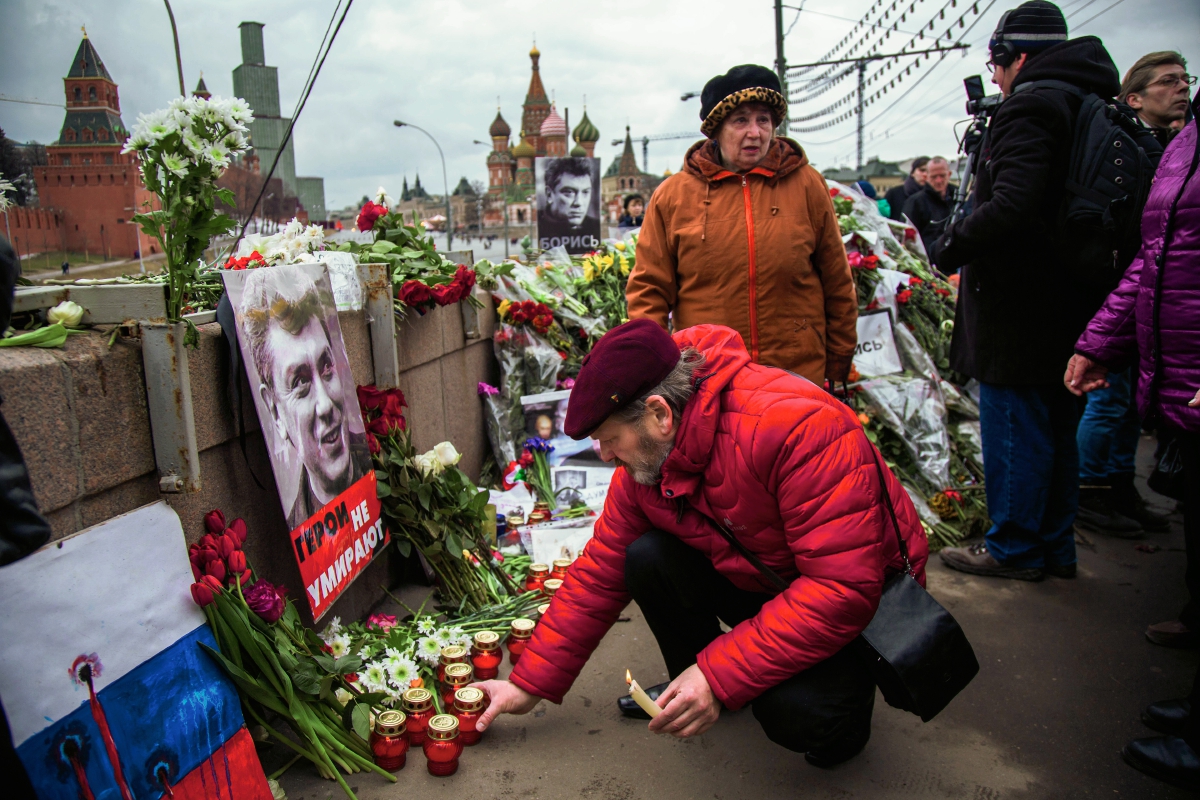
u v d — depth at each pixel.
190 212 1.73
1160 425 2.18
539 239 9.29
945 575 3.26
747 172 2.70
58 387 1.47
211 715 1.68
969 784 2.00
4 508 1.12
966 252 2.88
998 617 2.88
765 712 1.71
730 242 2.67
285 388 2.09
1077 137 2.70
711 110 2.64
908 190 7.23
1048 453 3.04
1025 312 2.89
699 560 1.92
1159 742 2.03
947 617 1.68
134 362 1.66
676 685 1.66
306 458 2.15
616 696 2.38
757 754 2.11
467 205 98.94
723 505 1.68
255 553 2.15
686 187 2.77
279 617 1.86
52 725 1.36
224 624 1.76
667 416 1.57
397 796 1.91
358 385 2.76
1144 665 2.55
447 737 1.97
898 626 1.65
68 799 1.37
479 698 2.09
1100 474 3.74
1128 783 2.00
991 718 2.27
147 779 1.51
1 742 1.25
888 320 4.25
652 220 2.84
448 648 2.34
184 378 1.70
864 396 4.05
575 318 4.59
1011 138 2.74
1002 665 2.55
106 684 1.47
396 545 3.01
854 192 5.36
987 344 3.00
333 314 2.43
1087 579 3.21
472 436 4.09
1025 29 2.86
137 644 1.55
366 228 3.42
